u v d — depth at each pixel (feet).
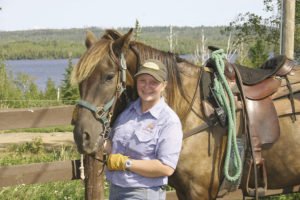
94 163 14.51
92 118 9.84
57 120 15.21
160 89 9.53
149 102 9.61
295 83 12.30
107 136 10.05
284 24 20.10
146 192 9.57
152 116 9.55
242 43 39.73
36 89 84.17
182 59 11.97
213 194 11.44
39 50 456.04
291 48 20.16
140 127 9.57
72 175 15.29
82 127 9.73
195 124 11.32
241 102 11.63
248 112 11.59
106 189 17.46
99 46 10.12
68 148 31.19
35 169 14.80
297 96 12.26
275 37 36.35
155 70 9.43
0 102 54.54
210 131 11.34
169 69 11.30
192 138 11.23
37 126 14.94
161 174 9.40
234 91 11.63
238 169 11.34
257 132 11.62
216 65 11.57
